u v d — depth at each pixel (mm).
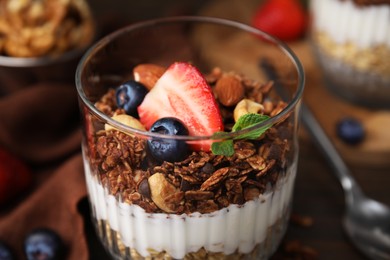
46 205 366
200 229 289
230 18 506
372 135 426
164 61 355
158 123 283
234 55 452
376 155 418
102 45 323
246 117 284
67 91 412
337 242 373
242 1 518
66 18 449
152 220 287
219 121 289
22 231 364
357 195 386
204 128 288
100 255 363
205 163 276
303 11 512
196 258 299
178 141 272
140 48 344
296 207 390
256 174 282
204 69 373
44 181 396
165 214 284
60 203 366
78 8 459
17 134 399
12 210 382
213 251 298
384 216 377
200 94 291
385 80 430
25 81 442
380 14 405
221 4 515
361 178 410
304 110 416
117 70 338
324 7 429
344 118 427
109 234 316
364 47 420
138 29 339
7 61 434
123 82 334
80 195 355
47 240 352
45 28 441
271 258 361
